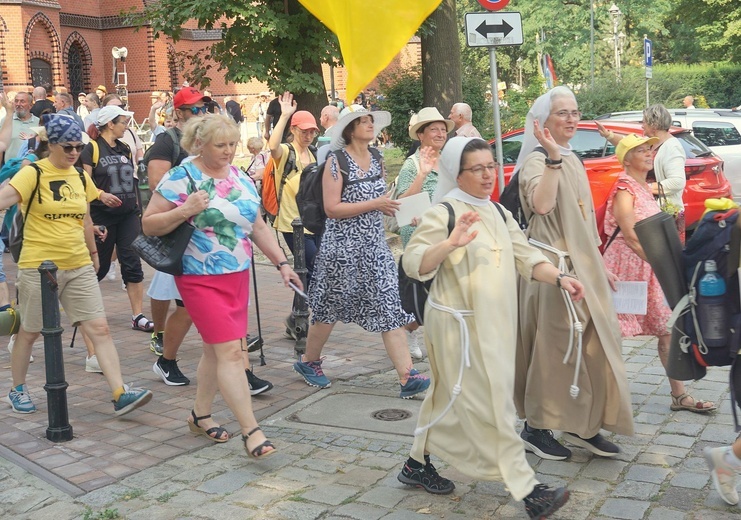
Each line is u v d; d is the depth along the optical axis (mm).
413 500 4625
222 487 4848
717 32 41125
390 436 5617
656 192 6941
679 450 5230
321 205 6430
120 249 8695
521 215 5074
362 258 6355
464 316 4223
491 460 4125
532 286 5012
